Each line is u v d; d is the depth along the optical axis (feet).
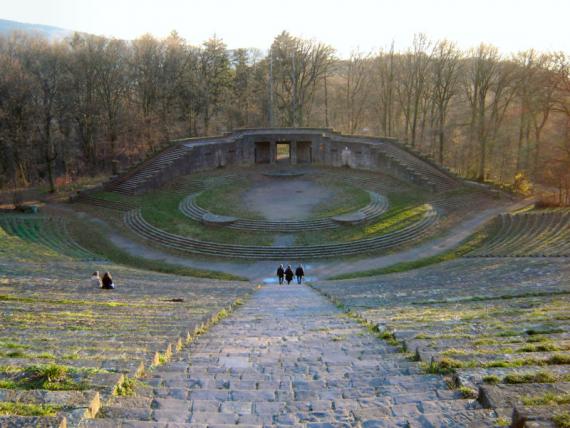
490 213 156.04
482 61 202.18
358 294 68.69
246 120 275.59
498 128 217.77
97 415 17.57
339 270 115.14
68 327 35.45
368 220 143.23
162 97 232.32
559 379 19.54
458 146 238.48
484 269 84.99
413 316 41.96
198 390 21.29
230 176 188.65
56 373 20.59
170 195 168.25
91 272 82.69
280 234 134.82
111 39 216.74
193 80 237.66
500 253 108.68
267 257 123.85
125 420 16.37
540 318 35.47
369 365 25.95
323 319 45.70
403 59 229.66
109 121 215.10
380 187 176.24
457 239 133.49
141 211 151.33
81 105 215.92
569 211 131.34
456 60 209.77
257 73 287.07
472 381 20.22
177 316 43.88
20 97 185.68
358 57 253.44
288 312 53.01
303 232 135.64
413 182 176.96
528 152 210.59
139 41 224.94
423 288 68.44
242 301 64.64
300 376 24.56
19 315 39.70
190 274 112.47
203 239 131.44
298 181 187.52
